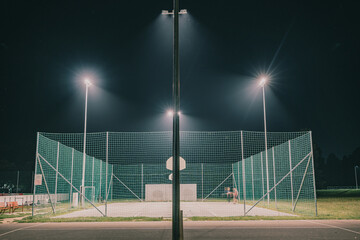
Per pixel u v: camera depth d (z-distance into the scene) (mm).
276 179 19625
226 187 27953
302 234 10000
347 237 9492
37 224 12766
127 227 11680
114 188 28562
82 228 11516
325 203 23828
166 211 18391
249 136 19703
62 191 21109
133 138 19172
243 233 10203
